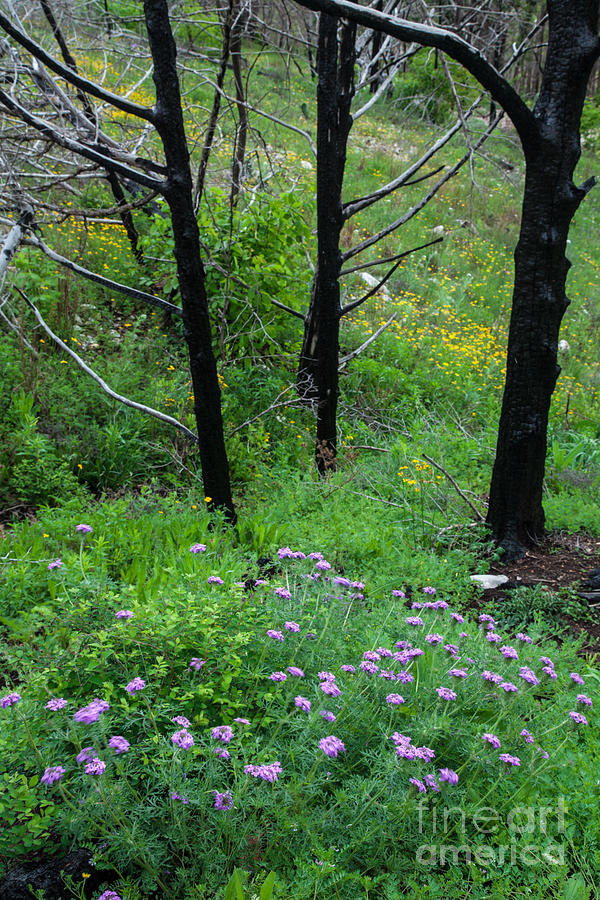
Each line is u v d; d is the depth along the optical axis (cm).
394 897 224
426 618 385
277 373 819
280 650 299
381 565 502
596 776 286
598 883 246
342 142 654
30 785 229
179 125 455
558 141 486
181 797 219
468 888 238
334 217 654
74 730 228
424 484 626
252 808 236
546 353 516
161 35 434
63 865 217
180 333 830
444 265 1365
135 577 416
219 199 804
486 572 520
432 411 855
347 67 638
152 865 217
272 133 1525
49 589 395
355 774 265
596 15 472
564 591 484
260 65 1442
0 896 207
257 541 515
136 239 923
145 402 688
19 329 671
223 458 543
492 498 556
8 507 541
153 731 249
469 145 507
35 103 559
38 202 524
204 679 275
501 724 305
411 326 1084
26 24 702
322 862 217
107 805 212
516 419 530
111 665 278
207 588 340
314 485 626
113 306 855
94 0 667
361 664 275
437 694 297
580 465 771
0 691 303
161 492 616
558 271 507
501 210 1689
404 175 694
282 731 270
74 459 604
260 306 804
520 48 669
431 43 444
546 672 319
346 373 885
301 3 443
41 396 650
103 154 475
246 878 214
